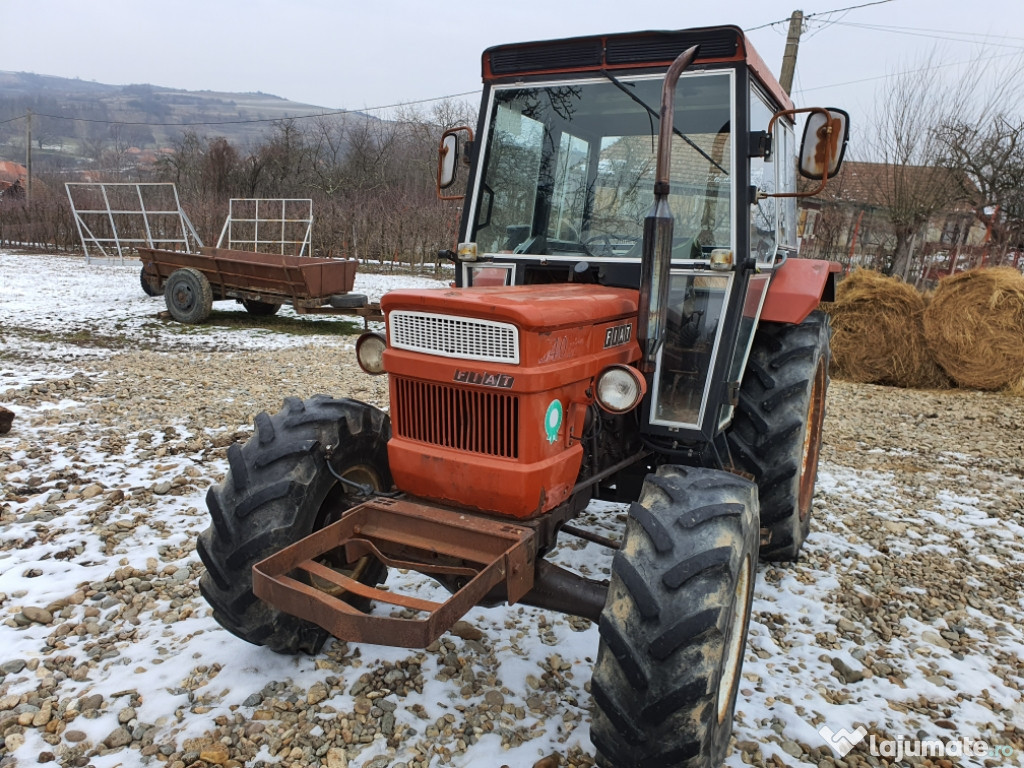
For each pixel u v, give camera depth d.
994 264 16.14
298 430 2.87
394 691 2.84
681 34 2.96
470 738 2.60
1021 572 4.15
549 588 2.54
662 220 2.55
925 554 4.32
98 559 3.80
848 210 18.00
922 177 15.85
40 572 3.64
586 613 2.49
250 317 12.54
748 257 2.99
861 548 4.36
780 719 2.80
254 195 31.33
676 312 3.09
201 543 2.76
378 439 3.15
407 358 2.62
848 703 2.95
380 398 7.33
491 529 2.47
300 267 10.78
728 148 2.99
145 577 3.62
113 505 4.46
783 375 3.66
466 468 2.54
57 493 4.58
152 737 2.55
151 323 11.38
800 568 4.07
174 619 3.28
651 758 2.13
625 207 3.18
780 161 3.92
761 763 2.57
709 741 2.21
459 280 3.52
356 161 35.12
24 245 24.78
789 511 3.65
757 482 3.64
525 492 2.47
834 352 9.70
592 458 2.96
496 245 3.44
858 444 6.57
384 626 2.08
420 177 34.62
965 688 3.07
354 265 11.88
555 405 2.54
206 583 2.77
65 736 2.54
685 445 3.16
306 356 9.41
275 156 32.78
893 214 16.06
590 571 3.86
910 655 3.31
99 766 2.41
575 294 2.78
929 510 5.00
